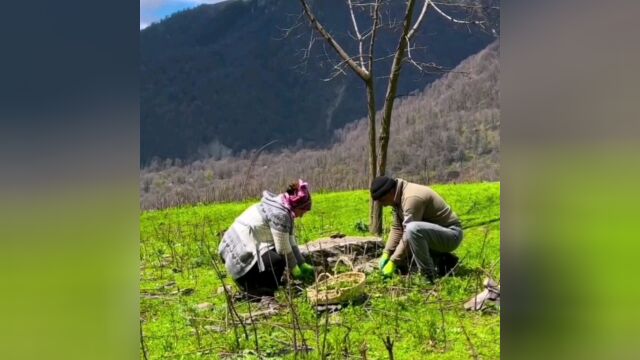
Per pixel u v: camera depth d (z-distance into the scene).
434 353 3.94
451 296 5.08
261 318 4.81
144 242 8.63
